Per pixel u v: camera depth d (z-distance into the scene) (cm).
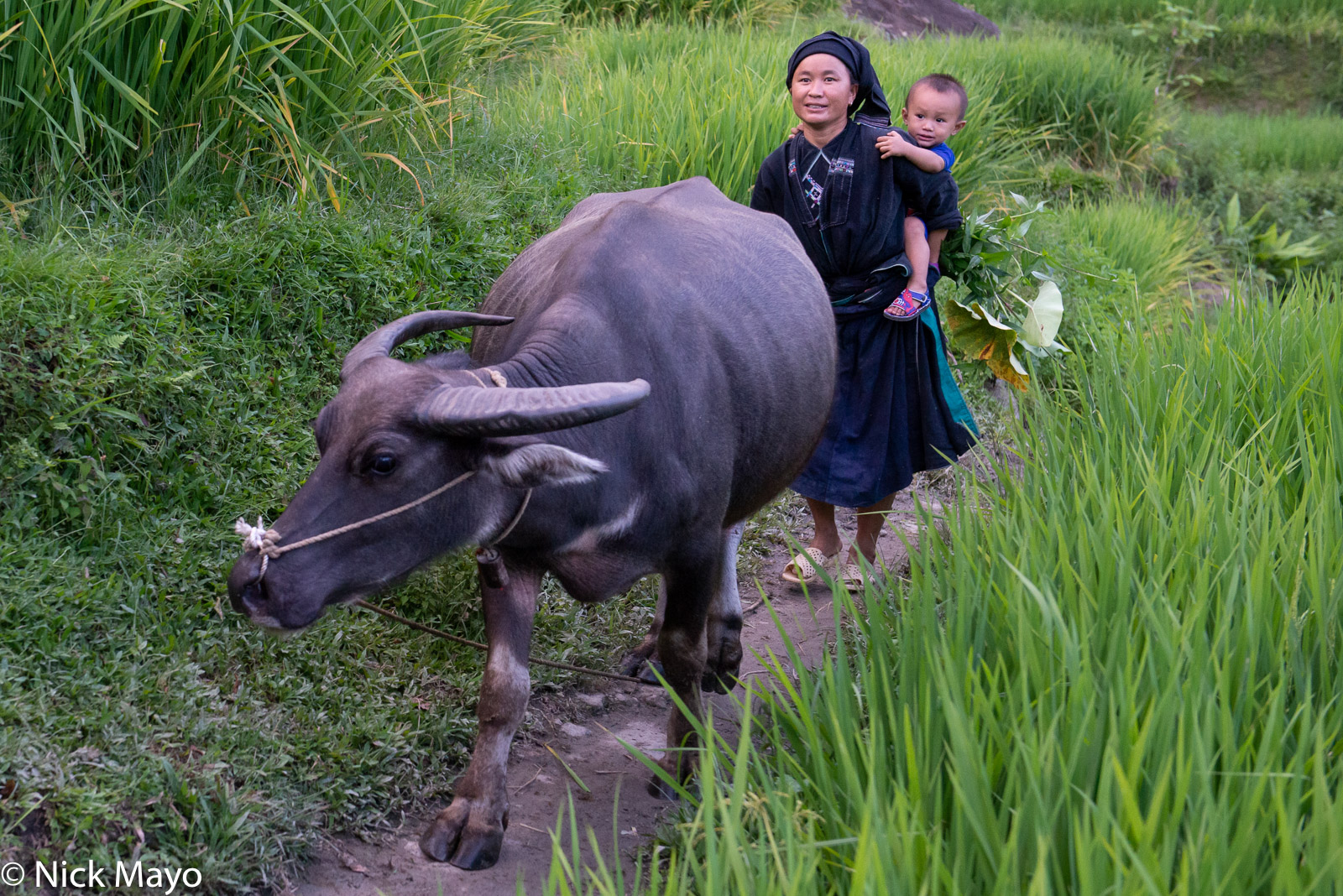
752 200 437
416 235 468
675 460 290
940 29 1396
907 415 431
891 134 405
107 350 348
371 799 298
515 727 296
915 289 416
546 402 239
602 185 604
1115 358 490
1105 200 1006
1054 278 672
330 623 342
